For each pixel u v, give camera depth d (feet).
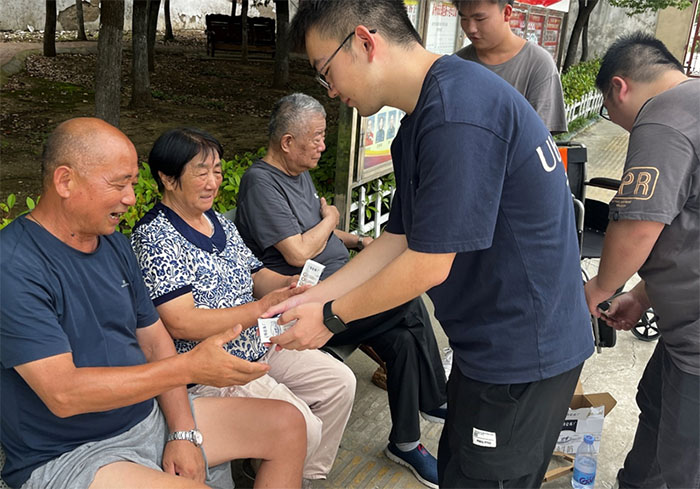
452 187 4.77
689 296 6.42
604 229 13.38
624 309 8.10
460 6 10.78
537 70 10.88
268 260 9.46
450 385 6.19
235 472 8.23
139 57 35.63
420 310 8.66
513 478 5.92
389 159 14.55
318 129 9.12
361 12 5.03
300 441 6.82
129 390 5.42
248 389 7.44
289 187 9.39
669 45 51.62
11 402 5.43
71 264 5.59
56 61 46.83
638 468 7.97
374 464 8.93
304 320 5.81
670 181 6.03
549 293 5.41
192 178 7.17
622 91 7.07
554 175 5.29
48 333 5.22
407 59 5.18
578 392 8.88
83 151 5.34
